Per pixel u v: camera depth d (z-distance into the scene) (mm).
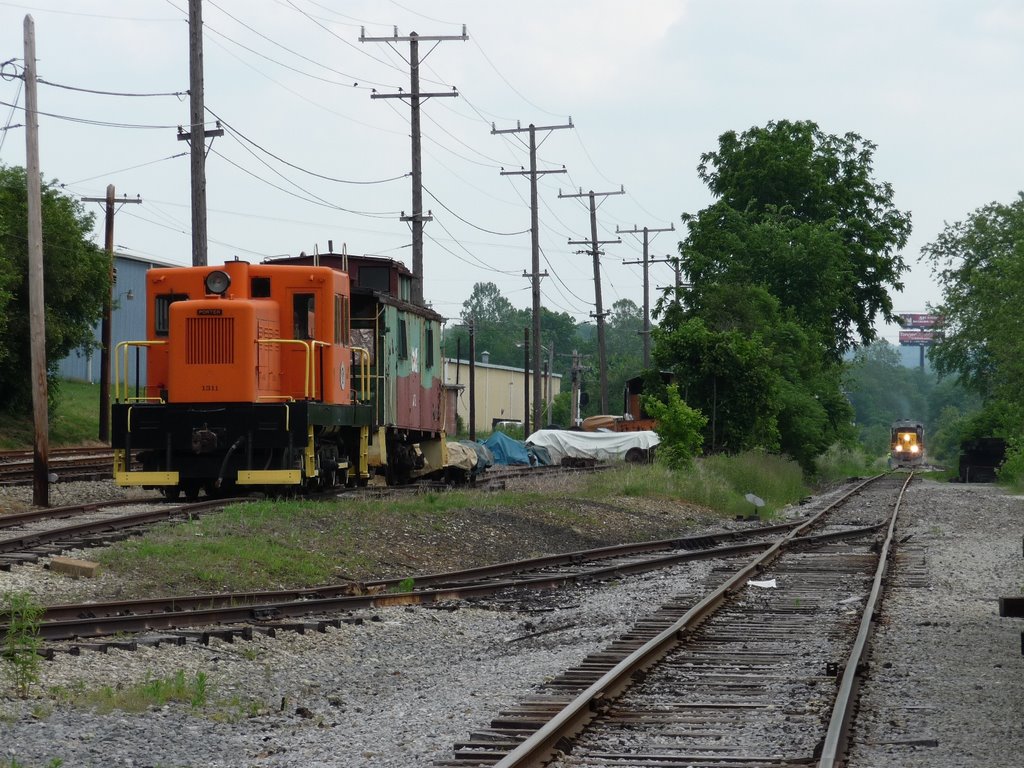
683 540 40062
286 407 34875
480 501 41375
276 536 29266
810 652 19344
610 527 43344
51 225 70562
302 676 18562
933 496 71625
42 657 16875
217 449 35062
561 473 63562
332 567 28156
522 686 17203
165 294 36719
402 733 14469
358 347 40938
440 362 52531
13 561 23734
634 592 28438
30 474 45531
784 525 47062
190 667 17875
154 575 24438
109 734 13984
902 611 24297
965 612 24391
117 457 35750
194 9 45594
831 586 28719
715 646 20062
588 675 17219
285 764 13039
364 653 20531
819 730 13922
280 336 36812
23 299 70125
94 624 19219
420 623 23453
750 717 14664
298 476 34938
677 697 15914
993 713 15000
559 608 26406
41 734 13672
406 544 32312
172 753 13500
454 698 16672
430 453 51375
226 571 25453
